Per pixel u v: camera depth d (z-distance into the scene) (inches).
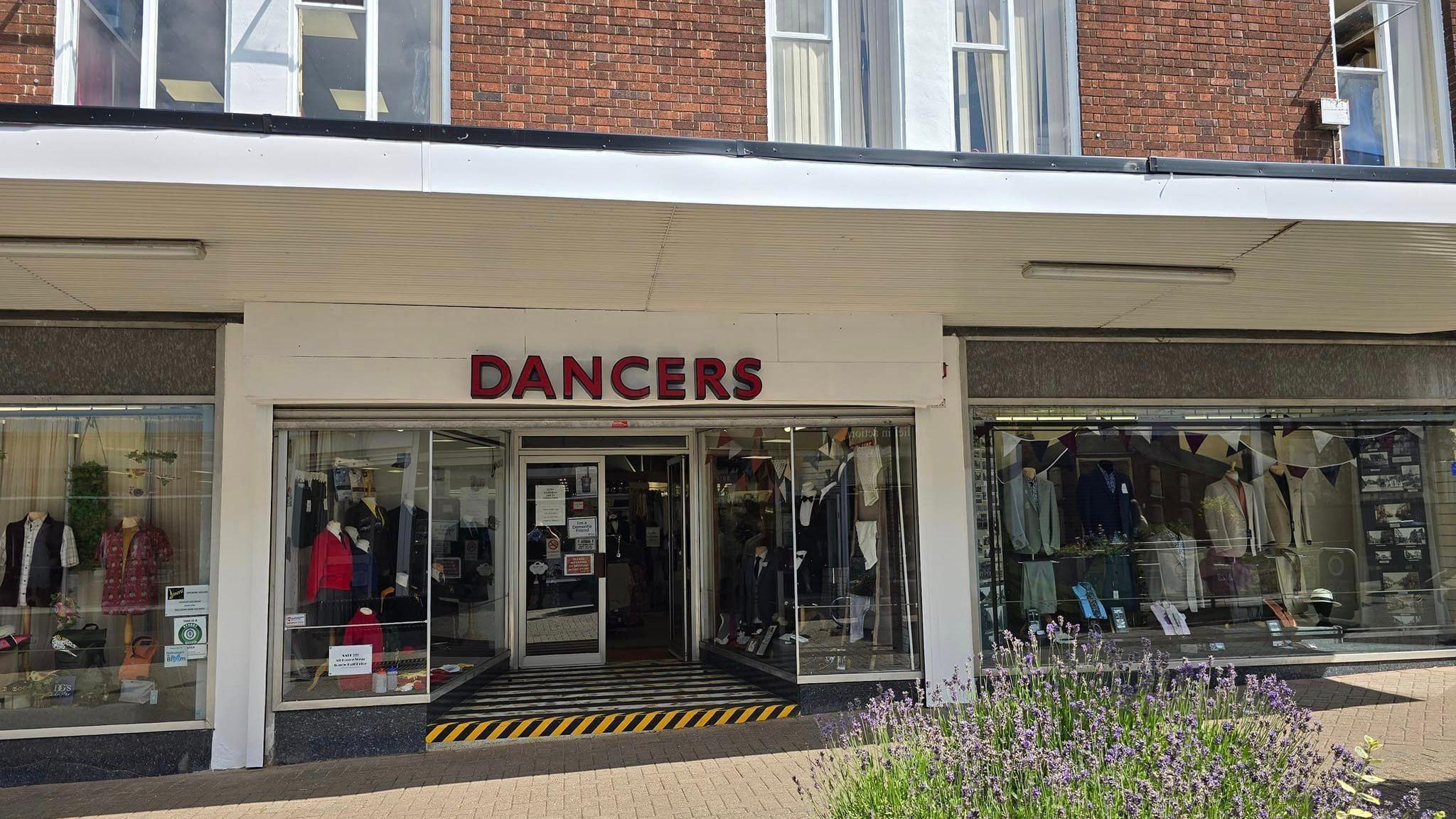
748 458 355.9
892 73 309.4
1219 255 255.0
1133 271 264.8
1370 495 367.2
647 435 408.8
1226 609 351.3
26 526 279.9
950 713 170.6
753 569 350.6
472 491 345.7
